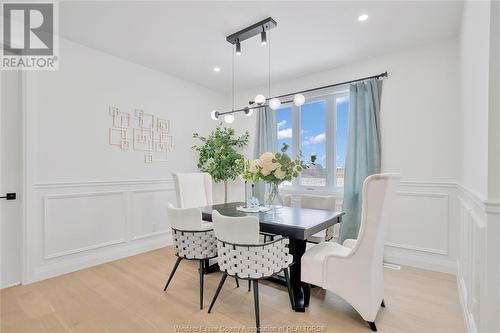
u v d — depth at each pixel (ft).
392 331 5.81
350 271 5.94
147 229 11.85
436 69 9.37
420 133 9.66
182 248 7.31
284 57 10.84
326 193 12.25
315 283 6.41
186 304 6.99
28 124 8.39
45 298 7.32
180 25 8.39
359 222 10.57
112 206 10.62
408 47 9.85
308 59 11.01
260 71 12.40
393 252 10.11
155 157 12.29
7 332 5.80
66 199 9.27
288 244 6.86
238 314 6.51
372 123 10.36
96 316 6.42
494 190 4.20
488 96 4.25
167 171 12.83
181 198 10.15
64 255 9.16
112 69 10.68
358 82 10.97
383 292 7.06
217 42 9.53
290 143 13.64
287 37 9.15
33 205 8.46
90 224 9.91
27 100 8.38
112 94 10.68
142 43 9.64
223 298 7.32
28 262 8.30
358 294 5.87
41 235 8.64
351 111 10.88
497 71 4.17
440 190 9.21
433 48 9.45
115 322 6.17
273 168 8.00
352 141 10.81
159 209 12.37
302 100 8.82
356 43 9.56
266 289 7.84
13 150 8.28
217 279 8.64
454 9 7.44
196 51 10.32
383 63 10.52
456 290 7.73
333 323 6.11
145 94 11.89
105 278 8.69
